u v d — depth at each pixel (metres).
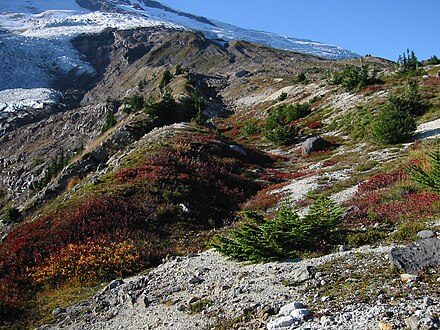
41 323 11.60
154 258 15.34
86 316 11.29
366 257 9.83
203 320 8.71
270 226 11.60
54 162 64.44
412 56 58.09
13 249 16.97
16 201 73.94
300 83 80.94
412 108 36.31
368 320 6.66
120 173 24.92
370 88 48.50
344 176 23.58
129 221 18.62
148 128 48.75
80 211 19.16
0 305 12.80
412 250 8.74
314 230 11.70
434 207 12.67
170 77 112.38
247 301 8.88
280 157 37.06
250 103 92.31
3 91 189.00
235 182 26.77
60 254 15.97
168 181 23.58
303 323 7.17
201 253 14.46
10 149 119.06
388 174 19.05
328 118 46.53
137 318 10.12
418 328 5.98
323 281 8.83
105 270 14.75
